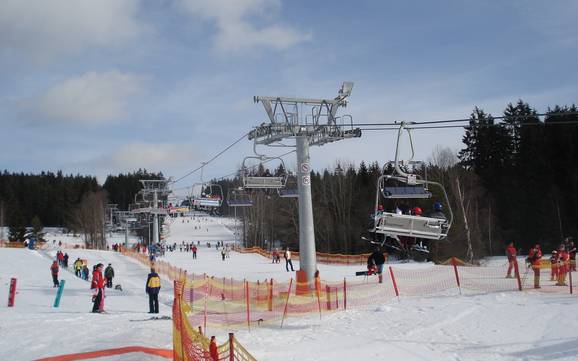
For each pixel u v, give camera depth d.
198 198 54.81
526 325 14.82
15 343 14.16
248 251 74.25
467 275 28.00
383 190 18.17
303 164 25.56
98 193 129.88
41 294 28.08
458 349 12.91
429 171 69.56
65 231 151.50
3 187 162.38
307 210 25.33
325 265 50.03
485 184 75.56
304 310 20.31
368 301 21.33
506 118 18.00
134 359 11.80
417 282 25.81
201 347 8.86
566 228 65.88
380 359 12.21
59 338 14.68
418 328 15.51
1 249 56.38
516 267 22.45
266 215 99.12
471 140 85.50
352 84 25.94
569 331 13.77
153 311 21.38
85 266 38.72
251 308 21.52
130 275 44.28
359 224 79.75
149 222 72.12
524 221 68.75
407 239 18.61
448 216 58.62
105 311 22.38
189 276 38.53
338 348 13.45
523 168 74.25
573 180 66.75
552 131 73.44
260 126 25.80
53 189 168.50
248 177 29.98
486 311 17.19
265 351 13.16
